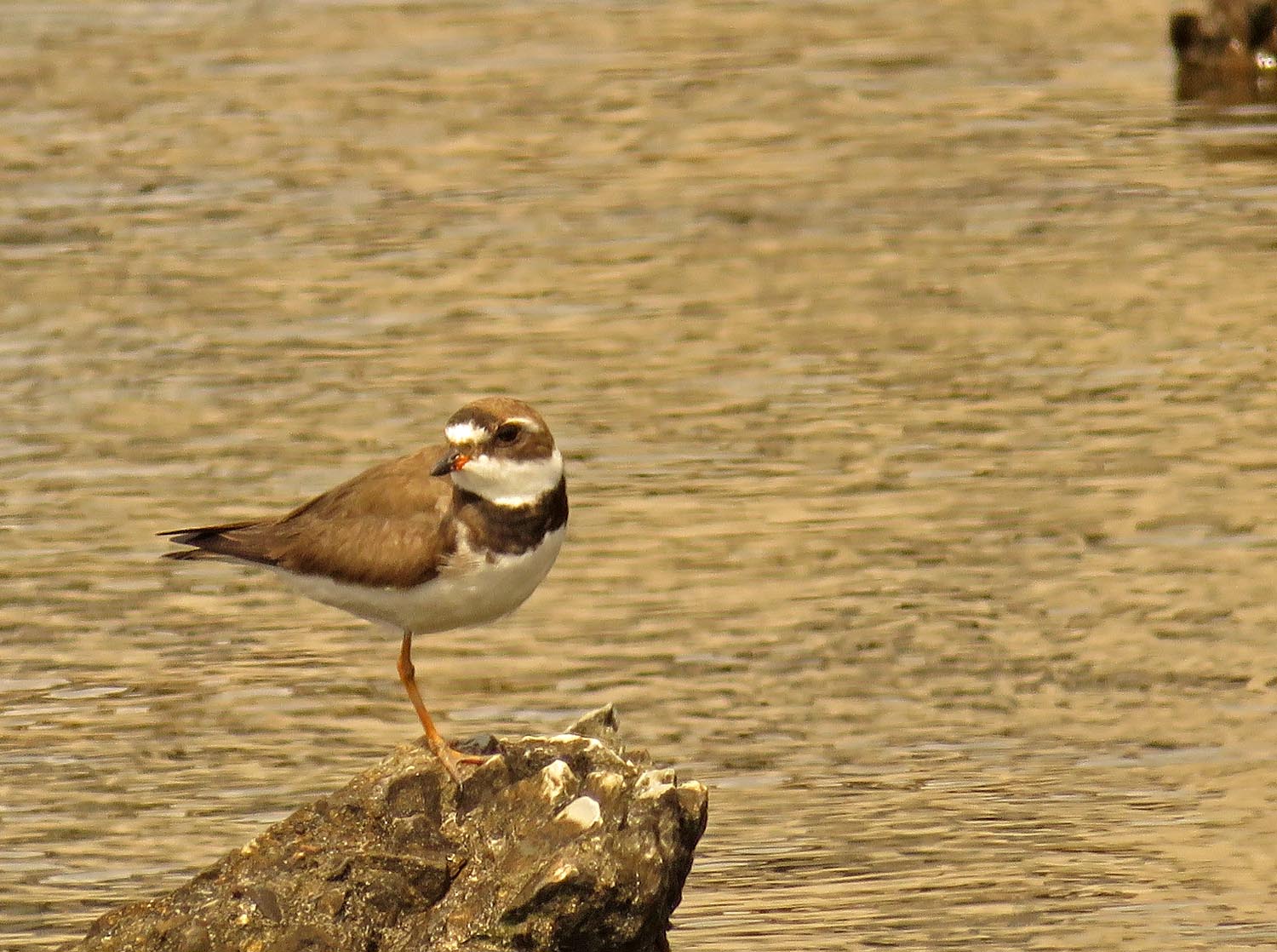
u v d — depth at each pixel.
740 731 14.30
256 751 14.02
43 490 18.41
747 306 22.70
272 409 20.11
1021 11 35.94
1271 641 15.41
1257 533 17.19
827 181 27.05
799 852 12.56
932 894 11.98
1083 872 12.23
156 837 12.82
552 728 14.28
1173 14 31.42
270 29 34.94
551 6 36.66
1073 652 15.34
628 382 20.64
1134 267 23.56
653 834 10.21
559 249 24.61
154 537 17.47
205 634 15.88
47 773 13.70
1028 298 22.72
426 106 30.52
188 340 21.94
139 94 31.02
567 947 10.12
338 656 15.54
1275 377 20.36
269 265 24.19
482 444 10.41
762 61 32.75
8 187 26.86
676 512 17.86
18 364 21.31
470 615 10.77
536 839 10.30
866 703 14.68
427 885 10.30
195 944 10.12
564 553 17.14
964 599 16.22
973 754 13.91
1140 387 20.23
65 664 15.38
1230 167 27.16
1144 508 17.73
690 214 25.84
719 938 11.47
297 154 28.33
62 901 12.01
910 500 18.02
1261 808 13.02
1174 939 11.39
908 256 24.14
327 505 11.04
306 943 10.13
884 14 35.84
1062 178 26.92
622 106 30.48
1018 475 18.44
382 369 21.09
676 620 15.98
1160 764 13.71
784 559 16.94
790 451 19.05
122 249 24.70
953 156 27.97
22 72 32.09
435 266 24.11
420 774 10.65
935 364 20.97
